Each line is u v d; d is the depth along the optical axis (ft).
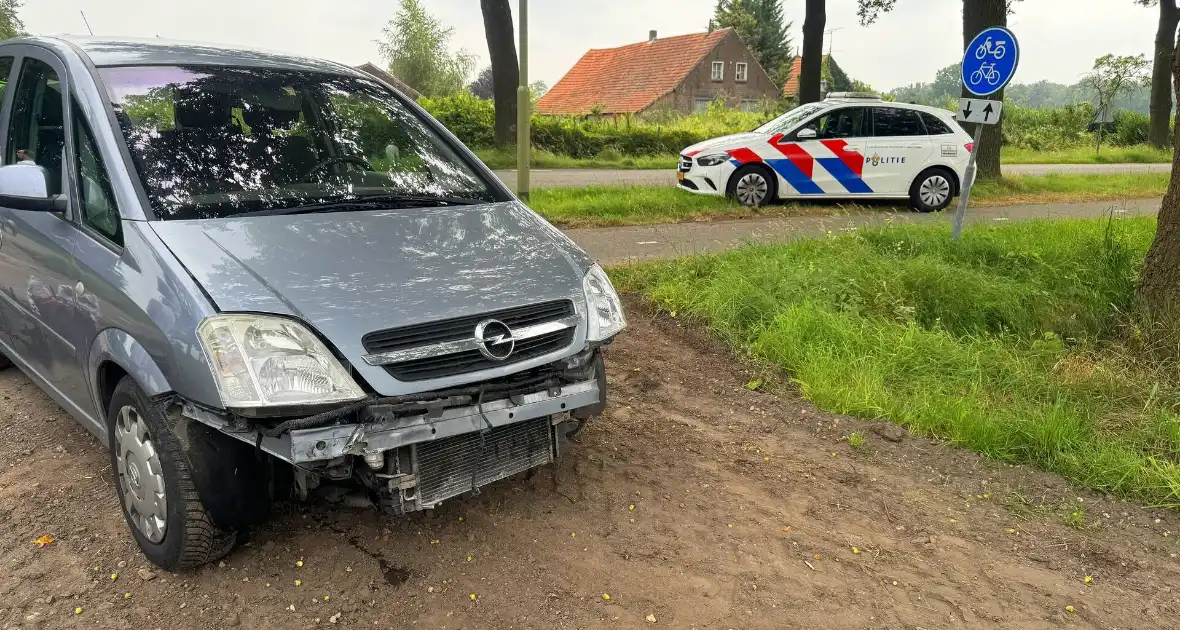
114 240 9.71
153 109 11.06
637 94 164.55
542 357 9.77
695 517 11.33
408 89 116.16
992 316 20.24
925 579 10.07
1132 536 11.27
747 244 26.55
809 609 9.36
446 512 11.19
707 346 18.60
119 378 10.17
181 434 8.73
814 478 12.68
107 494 11.35
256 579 9.53
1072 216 39.19
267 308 8.48
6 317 12.85
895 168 40.06
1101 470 12.71
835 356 17.01
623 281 22.99
